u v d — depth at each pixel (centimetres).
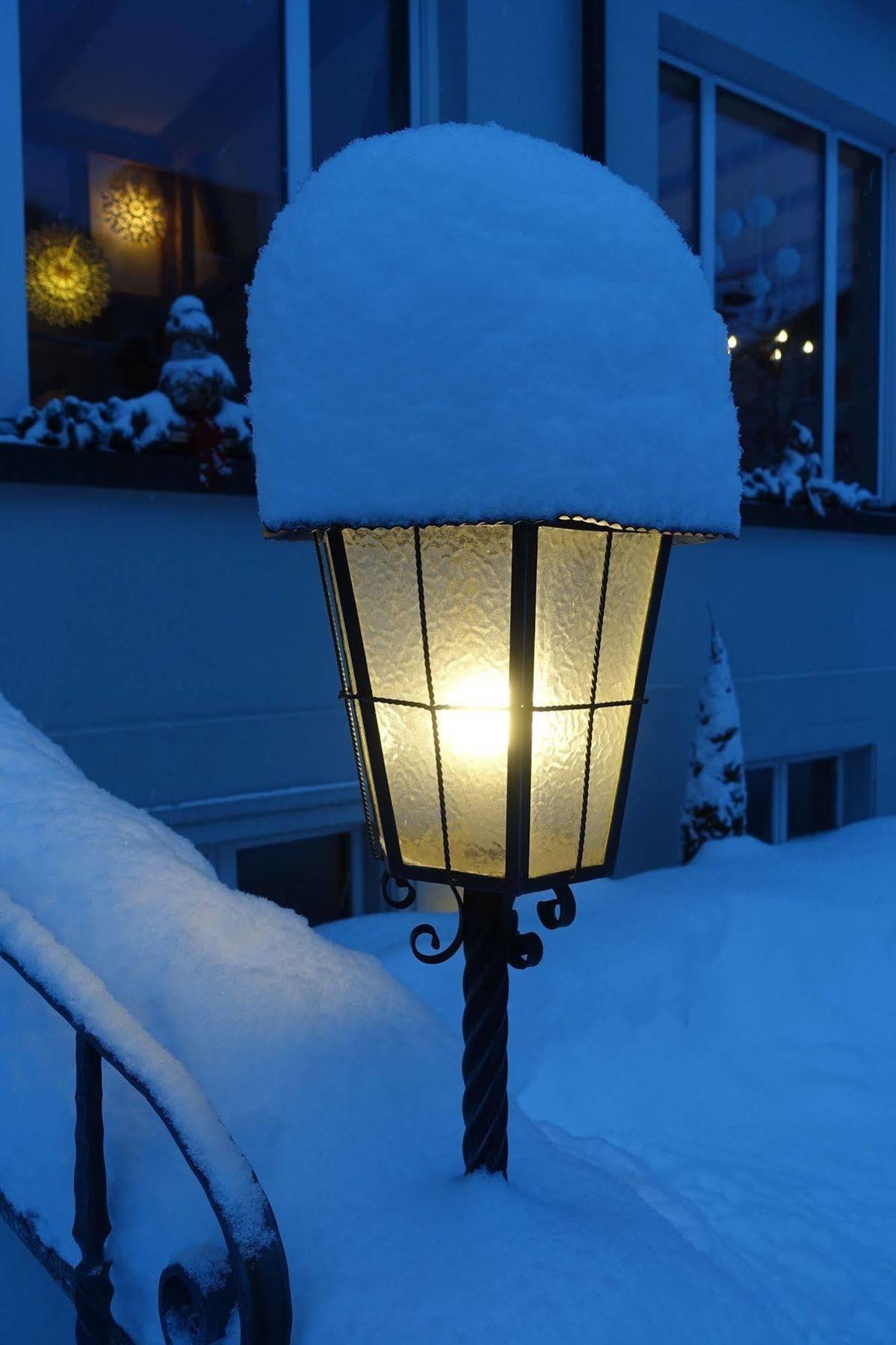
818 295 604
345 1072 150
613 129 452
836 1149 242
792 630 542
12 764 200
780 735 538
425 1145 144
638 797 477
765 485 517
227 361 404
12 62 342
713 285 545
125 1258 127
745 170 560
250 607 368
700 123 529
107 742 339
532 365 112
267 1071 146
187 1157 110
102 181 371
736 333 561
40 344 359
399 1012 169
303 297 123
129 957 157
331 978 170
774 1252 202
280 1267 107
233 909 178
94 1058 122
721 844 436
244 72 402
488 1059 138
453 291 114
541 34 438
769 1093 266
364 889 411
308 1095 145
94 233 370
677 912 337
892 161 631
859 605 578
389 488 116
